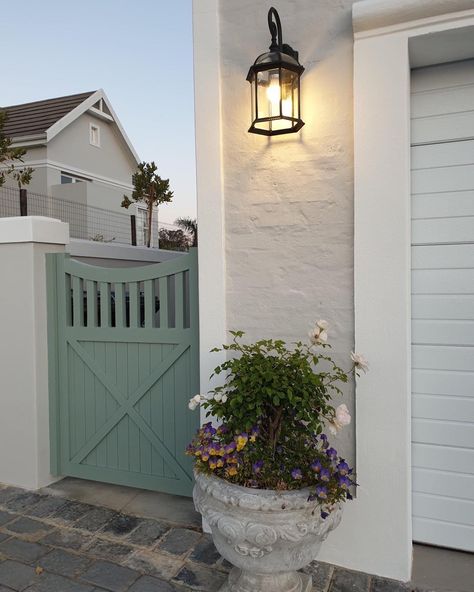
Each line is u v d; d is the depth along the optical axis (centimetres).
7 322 370
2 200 1095
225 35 281
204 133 286
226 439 224
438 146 272
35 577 253
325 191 263
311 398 223
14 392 368
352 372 247
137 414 347
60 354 372
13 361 368
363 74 248
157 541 287
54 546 282
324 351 266
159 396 341
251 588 223
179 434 336
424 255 277
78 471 369
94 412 363
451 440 274
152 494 353
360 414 255
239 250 283
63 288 368
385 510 253
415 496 282
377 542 255
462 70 265
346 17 254
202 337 292
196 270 323
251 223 280
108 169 1573
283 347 263
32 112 1481
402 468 249
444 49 250
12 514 323
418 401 280
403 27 240
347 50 255
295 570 228
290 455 222
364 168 251
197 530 300
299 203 269
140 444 349
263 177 276
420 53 254
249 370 225
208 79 284
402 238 246
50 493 356
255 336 281
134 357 348
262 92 252
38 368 364
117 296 352
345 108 257
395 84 244
